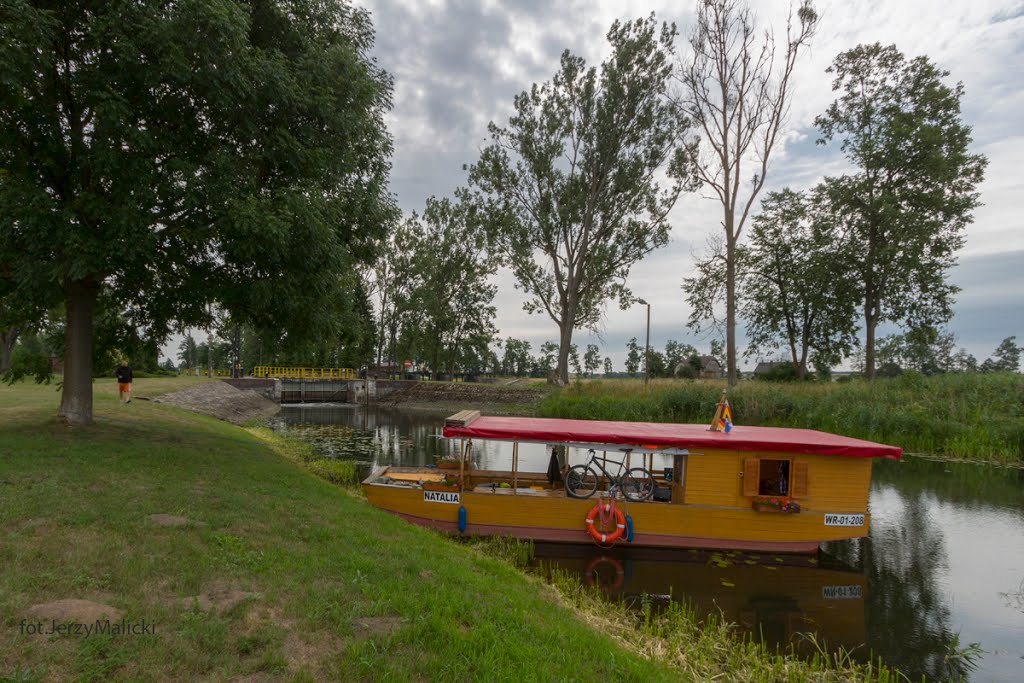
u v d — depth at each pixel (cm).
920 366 7694
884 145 3525
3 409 1466
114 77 958
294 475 1152
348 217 1425
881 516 1352
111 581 473
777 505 1057
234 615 444
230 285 1161
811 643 730
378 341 6303
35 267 938
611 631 675
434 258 5594
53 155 1007
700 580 944
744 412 2564
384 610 495
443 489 1128
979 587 930
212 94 998
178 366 9650
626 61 3628
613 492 1134
